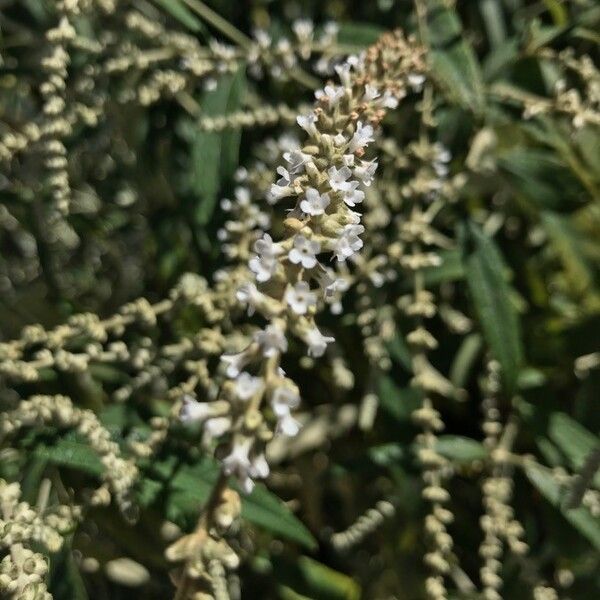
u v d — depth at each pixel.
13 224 0.53
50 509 0.41
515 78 0.49
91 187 0.53
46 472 0.43
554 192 0.48
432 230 0.49
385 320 0.47
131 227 0.54
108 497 0.40
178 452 0.41
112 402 0.45
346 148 0.33
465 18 0.55
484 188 0.52
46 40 0.48
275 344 0.29
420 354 0.46
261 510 0.41
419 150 0.46
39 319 0.51
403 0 0.51
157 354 0.44
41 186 0.48
